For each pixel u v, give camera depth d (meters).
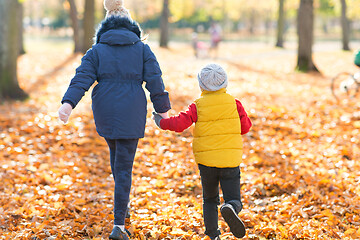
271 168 6.05
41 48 33.59
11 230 4.01
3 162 6.05
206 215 3.63
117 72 3.55
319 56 26.36
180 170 5.96
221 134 3.46
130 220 4.23
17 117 8.72
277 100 11.28
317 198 4.88
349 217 4.41
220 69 3.54
